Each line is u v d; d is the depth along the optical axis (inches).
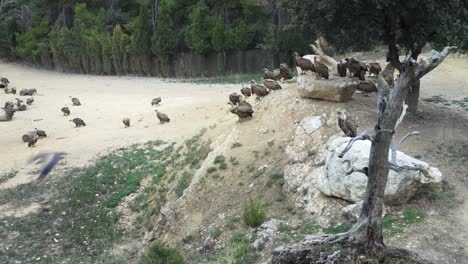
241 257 547.8
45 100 1632.6
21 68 2714.1
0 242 753.0
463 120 816.3
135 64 2300.7
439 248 473.4
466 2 743.1
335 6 697.6
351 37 761.6
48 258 711.7
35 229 791.1
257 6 2052.2
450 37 733.9
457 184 597.3
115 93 1707.7
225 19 2153.1
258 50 2020.2
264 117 864.9
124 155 1020.5
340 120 642.8
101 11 2628.0
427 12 686.5
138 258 671.1
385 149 403.5
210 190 734.5
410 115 823.7
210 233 635.5
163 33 2148.1
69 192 898.7
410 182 545.6
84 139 1134.4
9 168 1010.7
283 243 540.7
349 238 416.8
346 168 567.5
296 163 706.2
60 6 2817.4
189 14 2193.7
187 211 720.3
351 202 569.6
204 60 2097.7
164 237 706.2
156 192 847.7
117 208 841.5
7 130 1269.7
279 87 918.4
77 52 2482.8
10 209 855.7
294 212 617.9
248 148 800.3
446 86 1096.2
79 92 1782.7
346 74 887.7
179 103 1376.7
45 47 2630.4
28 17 2918.3
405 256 414.9
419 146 696.4
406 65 391.2
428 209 548.1
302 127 775.7
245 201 685.3
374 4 691.4
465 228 509.4
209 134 950.4
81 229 788.0
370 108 799.7
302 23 782.5
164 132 1110.4
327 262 404.5
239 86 1659.7
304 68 861.2
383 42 778.2
